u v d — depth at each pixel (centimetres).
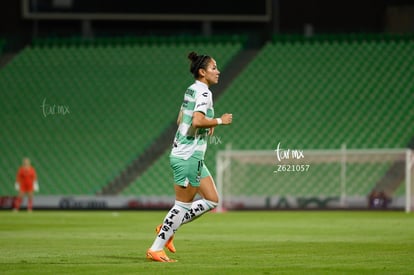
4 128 11875
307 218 7575
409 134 11156
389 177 10612
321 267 3011
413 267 3025
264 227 6044
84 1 11681
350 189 10625
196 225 6350
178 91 12062
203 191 3341
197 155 3241
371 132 11238
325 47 12450
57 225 6375
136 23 12519
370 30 12512
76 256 3494
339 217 7781
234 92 11988
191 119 3225
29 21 12675
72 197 10619
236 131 11488
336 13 12475
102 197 10550
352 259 3359
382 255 3559
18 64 12575
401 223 6550
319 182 10731
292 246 4116
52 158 11506
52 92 12138
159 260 3225
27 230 5675
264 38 12888
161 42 12744
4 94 12175
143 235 5081
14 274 2767
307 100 11775
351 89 11819
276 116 11631
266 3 11738
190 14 11719
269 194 10750
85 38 12862
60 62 12562
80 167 11362
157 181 10994
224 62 12338
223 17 11744
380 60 12162
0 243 4353
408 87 11750
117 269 2917
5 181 11300
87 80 12294
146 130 11650
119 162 11344
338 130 11325
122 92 12112
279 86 12000
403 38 12388
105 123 11794
